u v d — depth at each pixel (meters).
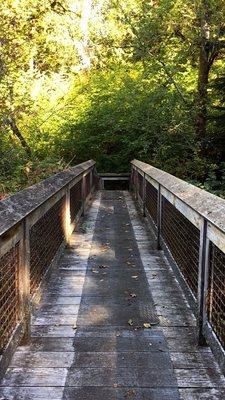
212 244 2.64
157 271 4.58
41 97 9.45
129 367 2.59
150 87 13.08
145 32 11.97
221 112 11.73
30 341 2.92
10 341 2.44
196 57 12.45
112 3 13.56
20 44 8.78
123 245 5.73
